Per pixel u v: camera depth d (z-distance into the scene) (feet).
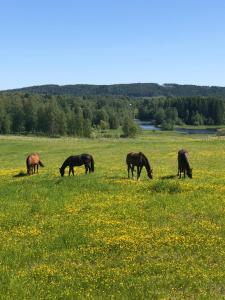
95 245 55.47
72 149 256.52
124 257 50.70
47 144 296.71
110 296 40.04
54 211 74.23
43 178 109.19
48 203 79.36
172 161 175.32
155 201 76.38
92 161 113.91
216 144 241.35
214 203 74.13
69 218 69.00
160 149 230.48
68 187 92.73
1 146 291.17
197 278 43.50
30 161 125.70
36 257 52.11
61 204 78.54
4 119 615.98
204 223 62.59
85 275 45.50
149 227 62.08
